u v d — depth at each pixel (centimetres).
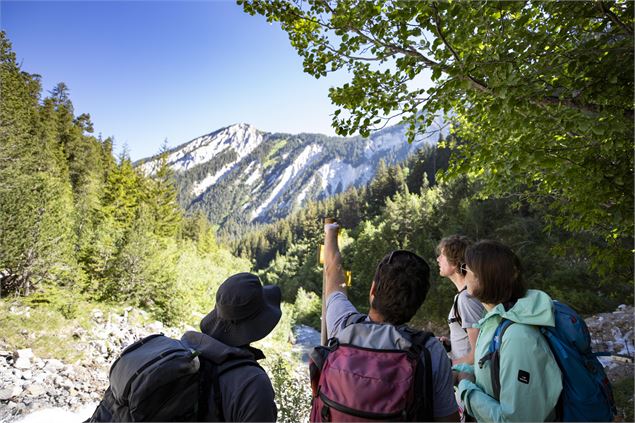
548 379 144
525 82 317
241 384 144
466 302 216
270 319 166
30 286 1418
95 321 1416
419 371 137
